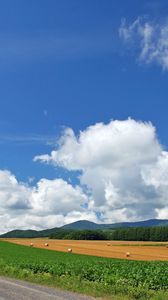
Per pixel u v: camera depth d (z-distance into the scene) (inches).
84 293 987.3
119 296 941.8
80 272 1478.8
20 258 2522.1
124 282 1225.4
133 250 3708.2
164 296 964.0
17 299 858.1
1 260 2196.1
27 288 1067.3
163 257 3038.9
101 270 1487.5
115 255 3174.2
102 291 1016.9
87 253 3331.7
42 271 1620.3
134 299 923.4
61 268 1593.3
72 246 4106.8
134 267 1672.0
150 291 1046.4
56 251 3472.0
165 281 1222.3
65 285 1130.0
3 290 1018.7
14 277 1419.8
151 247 4126.5
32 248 3737.7
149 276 1318.9
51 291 1008.9
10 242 4539.9
